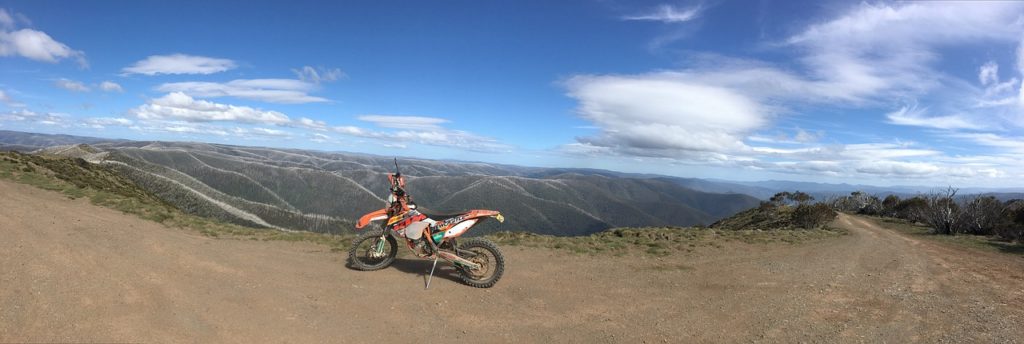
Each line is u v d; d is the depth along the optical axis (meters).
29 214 9.32
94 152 97.00
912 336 5.27
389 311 5.51
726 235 16.02
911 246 16.81
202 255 7.41
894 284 8.30
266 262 7.49
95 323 4.20
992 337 5.27
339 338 4.58
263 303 5.35
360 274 7.21
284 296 5.69
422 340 4.70
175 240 8.45
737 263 10.06
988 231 24.62
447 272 7.68
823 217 29.27
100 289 5.08
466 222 7.03
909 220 36.84
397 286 6.63
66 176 24.98
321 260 8.07
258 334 4.46
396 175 7.41
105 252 6.73
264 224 94.12
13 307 4.31
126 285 5.34
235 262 7.22
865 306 6.59
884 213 45.72
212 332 4.36
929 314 6.22
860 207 55.09
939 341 5.11
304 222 104.56
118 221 10.20
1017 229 21.42
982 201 26.25
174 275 6.05
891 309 6.45
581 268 8.69
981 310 6.49
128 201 14.27
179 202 87.62
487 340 4.80
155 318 4.52
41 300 4.55
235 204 100.56
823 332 5.33
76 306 4.52
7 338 3.71
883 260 11.80
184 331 4.30
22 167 21.62
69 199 13.91
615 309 6.05
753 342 4.95
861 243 16.97
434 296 6.26
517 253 10.04
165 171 101.00
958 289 8.02
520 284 7.18
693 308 6.20
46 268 5.56
